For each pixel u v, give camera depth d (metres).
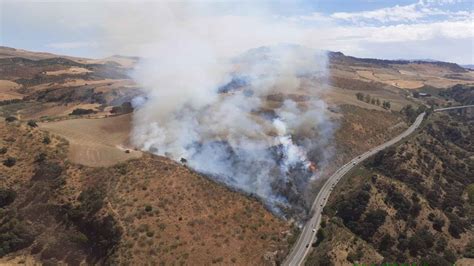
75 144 173.50
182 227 141.50
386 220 184.62
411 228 185.00
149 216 141.88
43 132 172.50
